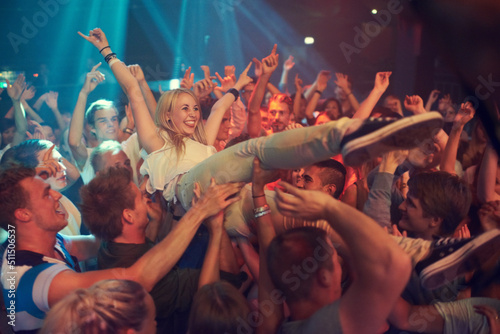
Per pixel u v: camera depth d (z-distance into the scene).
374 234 1.50
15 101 5.07
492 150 3.00
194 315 1.90
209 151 2.96
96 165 3.74
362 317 1.57
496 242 1.90
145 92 3.48
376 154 1.79
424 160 3.46
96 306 1.65
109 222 2.25
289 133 2.02
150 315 1.76
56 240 2.56
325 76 6.80
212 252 2.24
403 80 9.41
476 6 2.12
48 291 2.02
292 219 2.32
